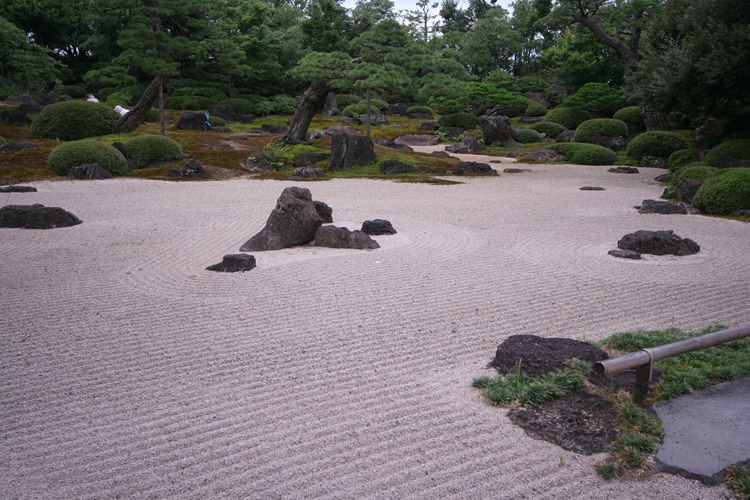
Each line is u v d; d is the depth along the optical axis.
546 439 3.62
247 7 45.94
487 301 6.67
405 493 3.14
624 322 6.00
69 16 40.44
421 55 21.78
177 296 6.86
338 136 21.77
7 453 3.58
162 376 4.69
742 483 3.10
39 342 5.42
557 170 23.88
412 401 4.20
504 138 31.92
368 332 5.66
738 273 7.99
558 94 44.19
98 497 3.14
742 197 13.30
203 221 11.87
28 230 10.82
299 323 5.92
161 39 25.72
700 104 21.09
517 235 10.78
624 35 38.94
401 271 7.98
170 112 36.22
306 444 3.63
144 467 3.41
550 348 4.68
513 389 4.19
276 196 15.65
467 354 5.13
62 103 26.06
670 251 9.17
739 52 18.31
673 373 4.33
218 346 5.31
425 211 13.55
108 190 16.59
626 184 19.70
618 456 3.38
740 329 4.25
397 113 44.34
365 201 15.01
